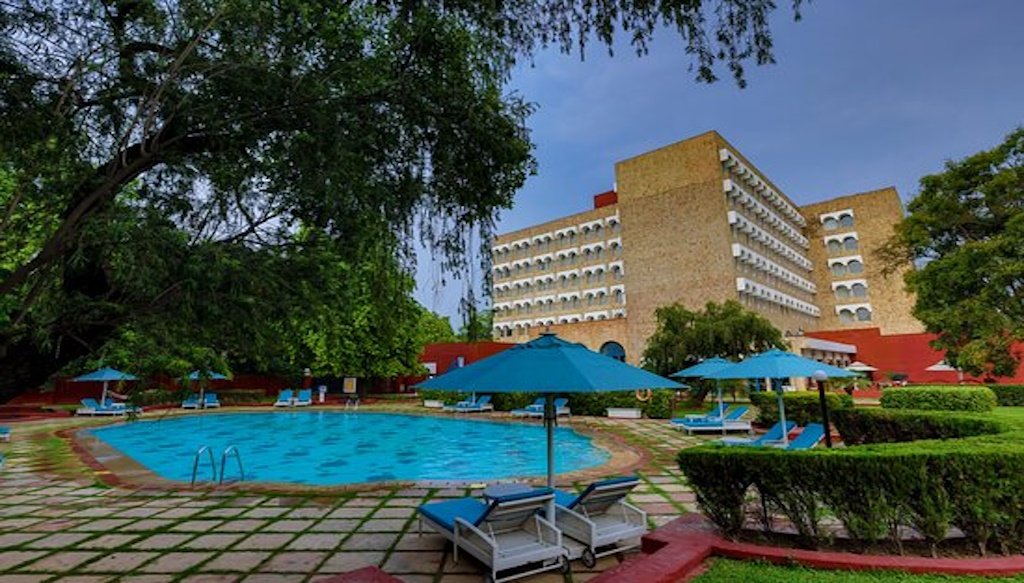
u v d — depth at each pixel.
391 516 7.04
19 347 3.05
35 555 5.59
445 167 4.05
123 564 5.31
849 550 4.81
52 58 2.83
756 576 4.36
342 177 3.33
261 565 5.26
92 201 2.88
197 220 3.27
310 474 12.80
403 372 31.92
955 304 23.16
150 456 15.41
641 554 5.43
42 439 15.88
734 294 37.81
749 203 42.25
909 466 4.69
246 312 3.17
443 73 3.81
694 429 15.93
